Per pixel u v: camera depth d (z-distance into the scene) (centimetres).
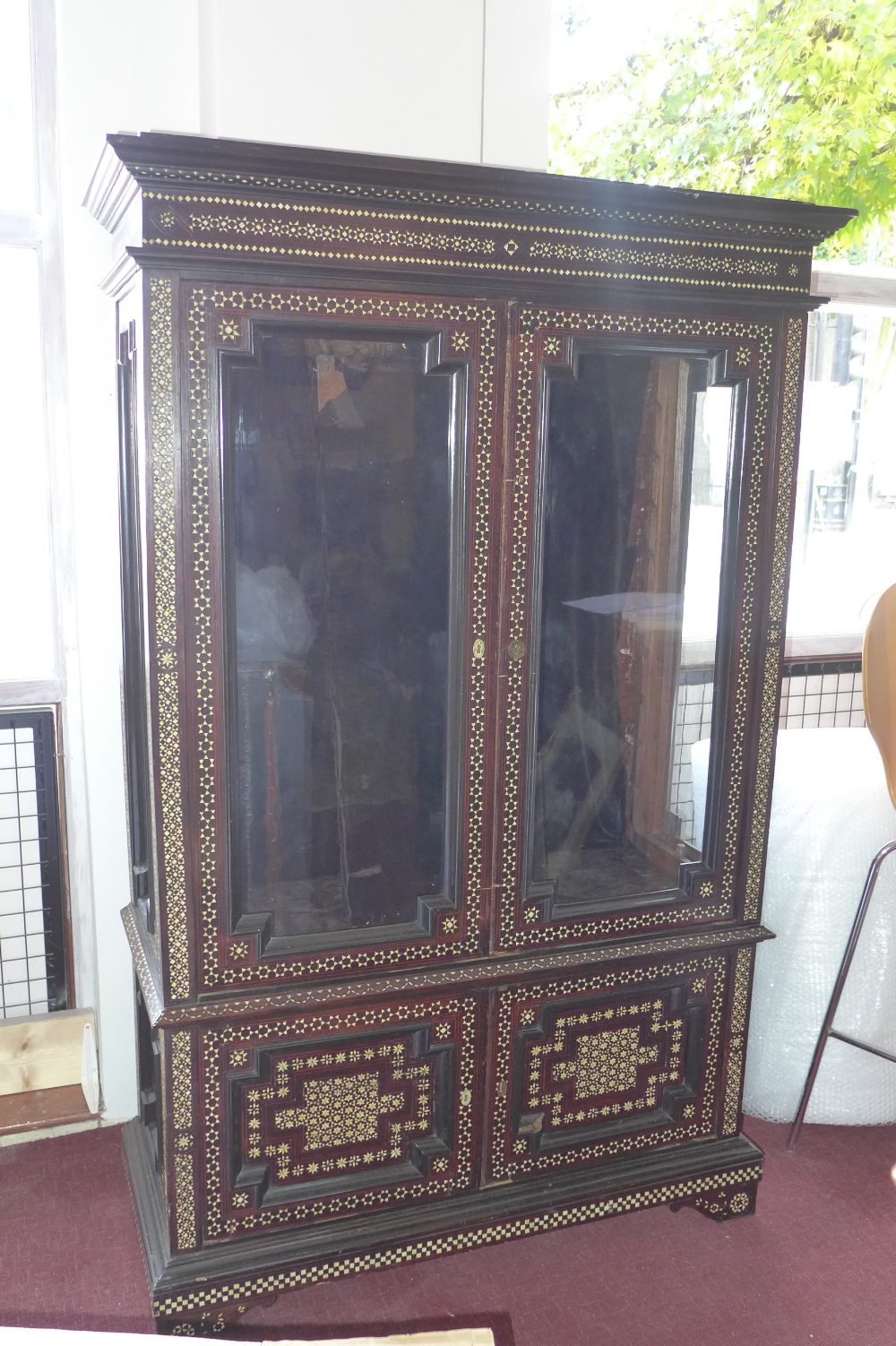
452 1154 173
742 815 181
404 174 137
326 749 156
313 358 144
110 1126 218
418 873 164
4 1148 210
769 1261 185
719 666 175
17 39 191
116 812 208
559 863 172
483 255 147
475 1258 185
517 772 163
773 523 172
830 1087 214
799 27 279
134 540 166
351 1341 85
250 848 154
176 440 138
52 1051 216
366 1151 168
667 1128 188
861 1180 206
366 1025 163
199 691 146
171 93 187
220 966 154
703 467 167
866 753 227
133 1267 180
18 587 208
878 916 208
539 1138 178
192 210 133
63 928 217
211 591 144
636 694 171
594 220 150
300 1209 166
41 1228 188
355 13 192
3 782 208
